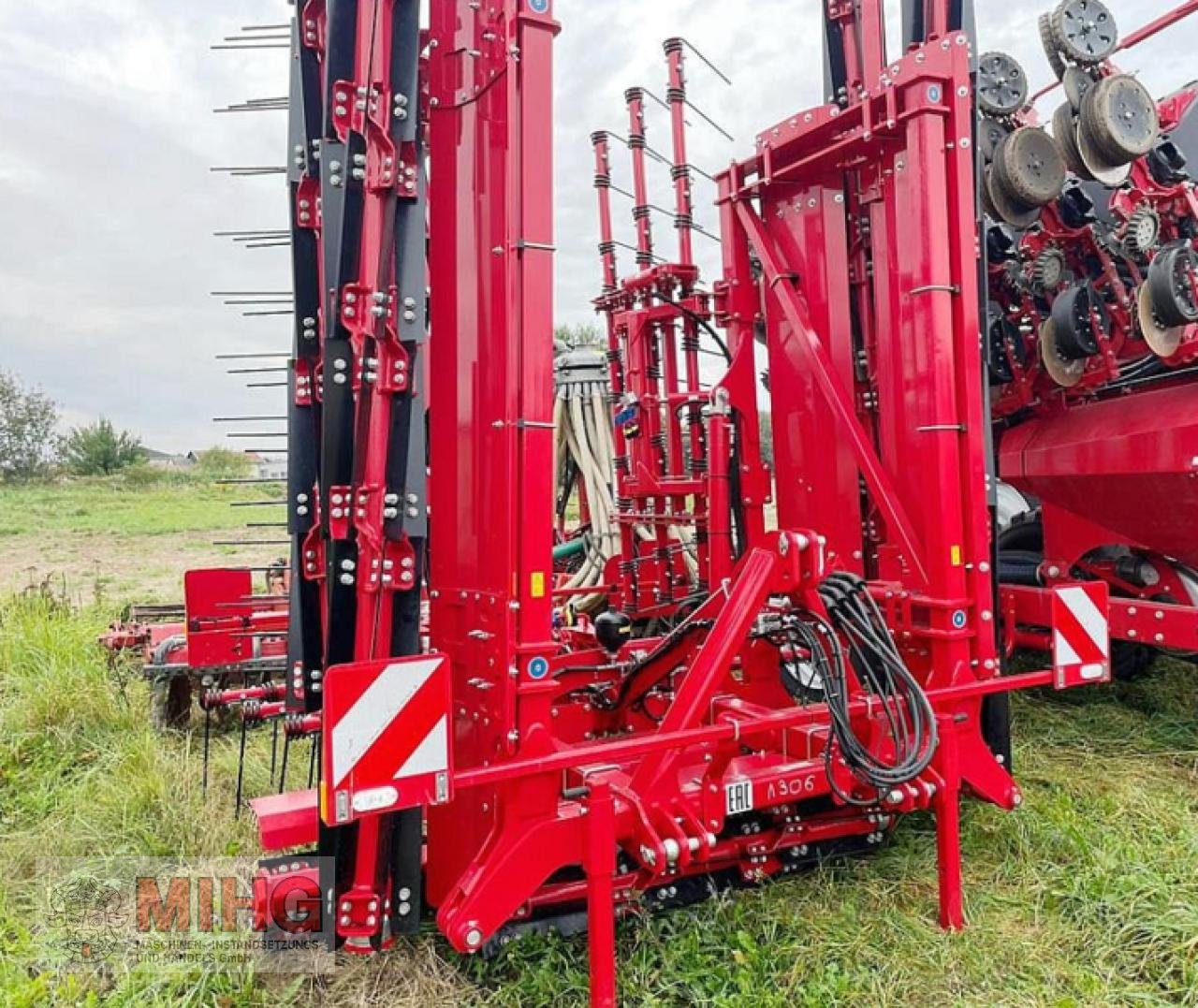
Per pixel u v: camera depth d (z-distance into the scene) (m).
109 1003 2.35
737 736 2.52
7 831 3.52
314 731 2.72
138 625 5.22
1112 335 4.18
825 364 3.39
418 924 2.36
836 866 3.07
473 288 2.46
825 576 2.77
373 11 2.19
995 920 2.78
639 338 5.01
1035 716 4.67
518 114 2.25
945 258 2.95
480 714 2.41
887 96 3.00
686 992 2.41
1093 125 3.68
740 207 3.74
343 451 2.27
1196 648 3.84
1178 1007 2.35
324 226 2.26
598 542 5.21
